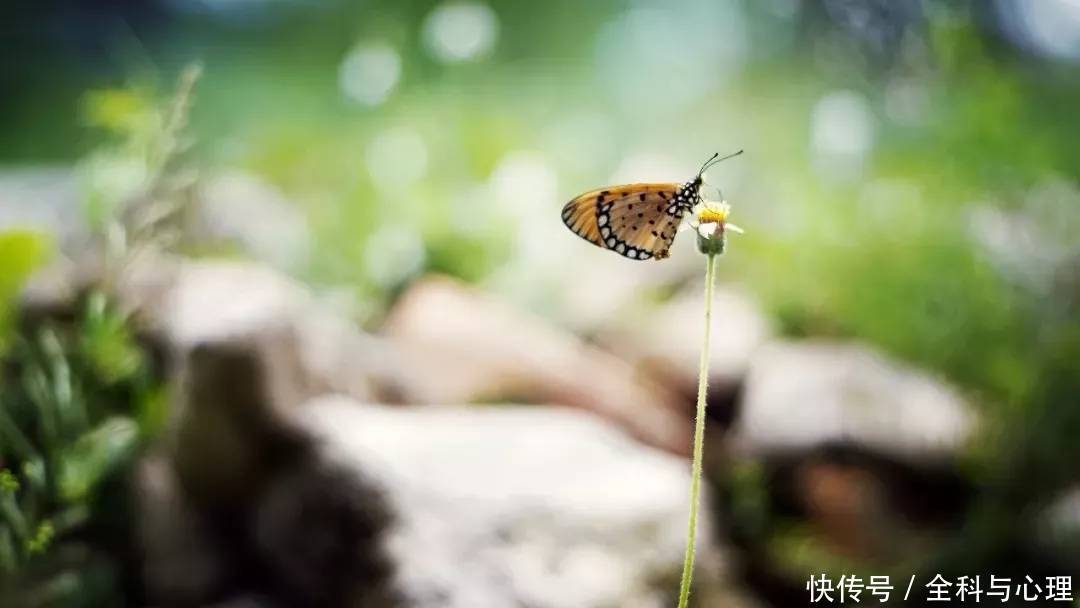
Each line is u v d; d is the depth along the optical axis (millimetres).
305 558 736
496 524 710
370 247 1143
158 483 724
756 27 1795
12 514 627
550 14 2068
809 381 935
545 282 1149
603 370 1011
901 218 1121
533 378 940
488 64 1854
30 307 716
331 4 2049
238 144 1506
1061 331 841
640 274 1186
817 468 871
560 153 1563
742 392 999
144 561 717
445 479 730
